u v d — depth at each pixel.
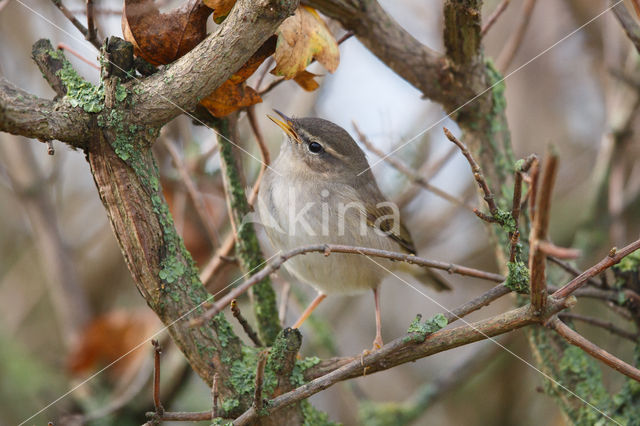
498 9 8.77
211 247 12.52
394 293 15.74
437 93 9.09
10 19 13.95
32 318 14.81
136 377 12.16
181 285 6.64
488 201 6.18
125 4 6.47
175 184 12.56
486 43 14.96
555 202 14.83
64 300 12.98
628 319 8.58
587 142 15.23
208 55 6.23
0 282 14.90
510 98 15.22
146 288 6.57
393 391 15.22
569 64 15.20
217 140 8.32
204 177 12.27
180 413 6.41
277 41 6.98
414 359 6.69
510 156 9.29
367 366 6.52
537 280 5.80
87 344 12.27
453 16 8.11
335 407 14.63
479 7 7.97
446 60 8.77
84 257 15.03
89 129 6.31
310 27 7.25
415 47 8.88
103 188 6.43
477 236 15.63
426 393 11.95
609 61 12.15
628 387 8.30
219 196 12.66
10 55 13.93
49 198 13.31
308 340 13.63
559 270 9.41
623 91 11.40
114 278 14.80
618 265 8.49
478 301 6.67
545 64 15.12
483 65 8.84
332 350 12.00
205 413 6.38
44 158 14.62
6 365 12.32
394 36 8.80
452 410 14.42
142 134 6.45
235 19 6.11
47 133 6.09
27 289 14.84
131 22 6.48
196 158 11.87
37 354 14.06
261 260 8.48
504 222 6.27
